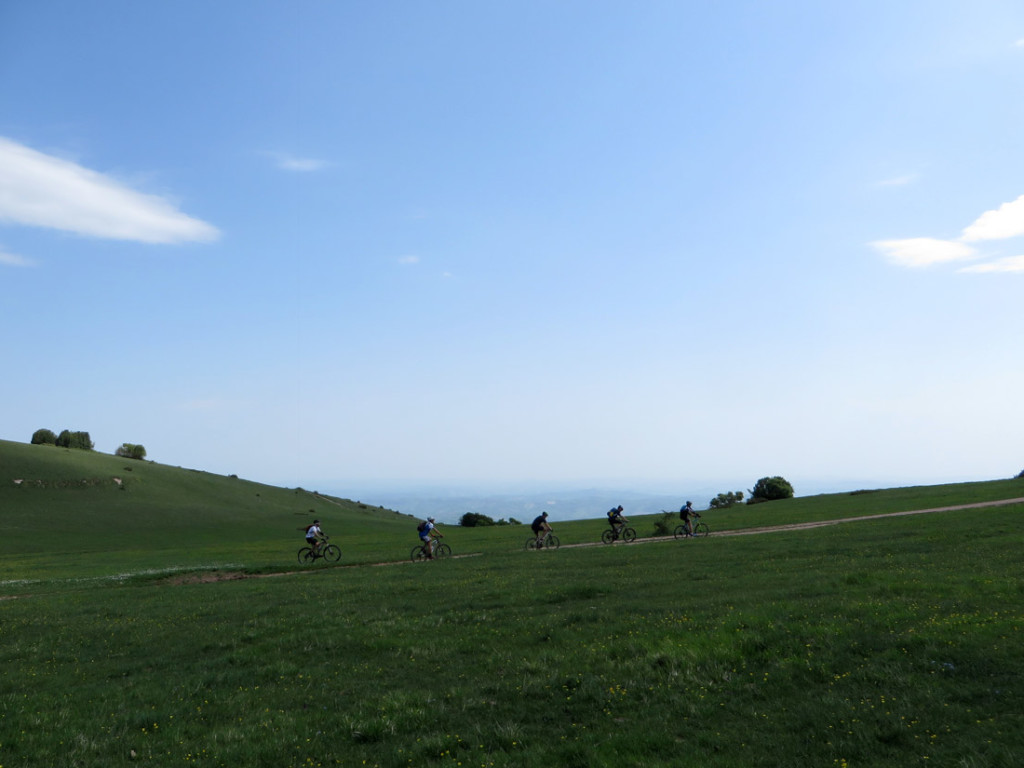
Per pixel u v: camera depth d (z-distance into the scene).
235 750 9.55
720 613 15.74
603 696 10.66
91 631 20.38
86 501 117.31
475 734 9.66
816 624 13.36
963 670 10.10
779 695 10.17
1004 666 9.99
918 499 67.00
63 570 48.19
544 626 16.17
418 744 9.38
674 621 15.36
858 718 8.97
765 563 26.02
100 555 65.88
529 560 34.78
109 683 14.25
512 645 14.76
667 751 8.60
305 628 18.44
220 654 16.45
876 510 58.91
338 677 13.33
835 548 29.69
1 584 38.09
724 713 9.73
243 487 157.25
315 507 152.25
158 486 136.12
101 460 142.00
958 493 69.56
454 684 12.25
